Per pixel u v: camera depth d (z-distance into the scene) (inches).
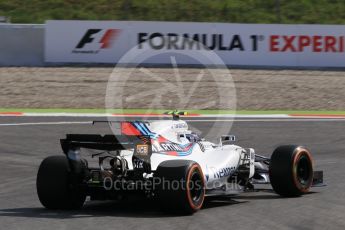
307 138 1899.6
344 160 1560.0
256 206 1010.1
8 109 2556.6
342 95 2834.6
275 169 1076.5
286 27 3142.2
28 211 986.7
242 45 3137.3
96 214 949.8
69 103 2687.0
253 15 3959.2
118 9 4047.7
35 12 4045.3
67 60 3176.7
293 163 1070.4
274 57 3152.1
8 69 3110.2
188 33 3137.3
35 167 1488.7
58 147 1753.2
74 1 4160.9
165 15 3959.2
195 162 932.6
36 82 2947.8
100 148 956.0
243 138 1893.5
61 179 965.8
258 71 3100.4
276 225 863.1
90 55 3164.4
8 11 4047.7
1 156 1626.5
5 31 3176.7
